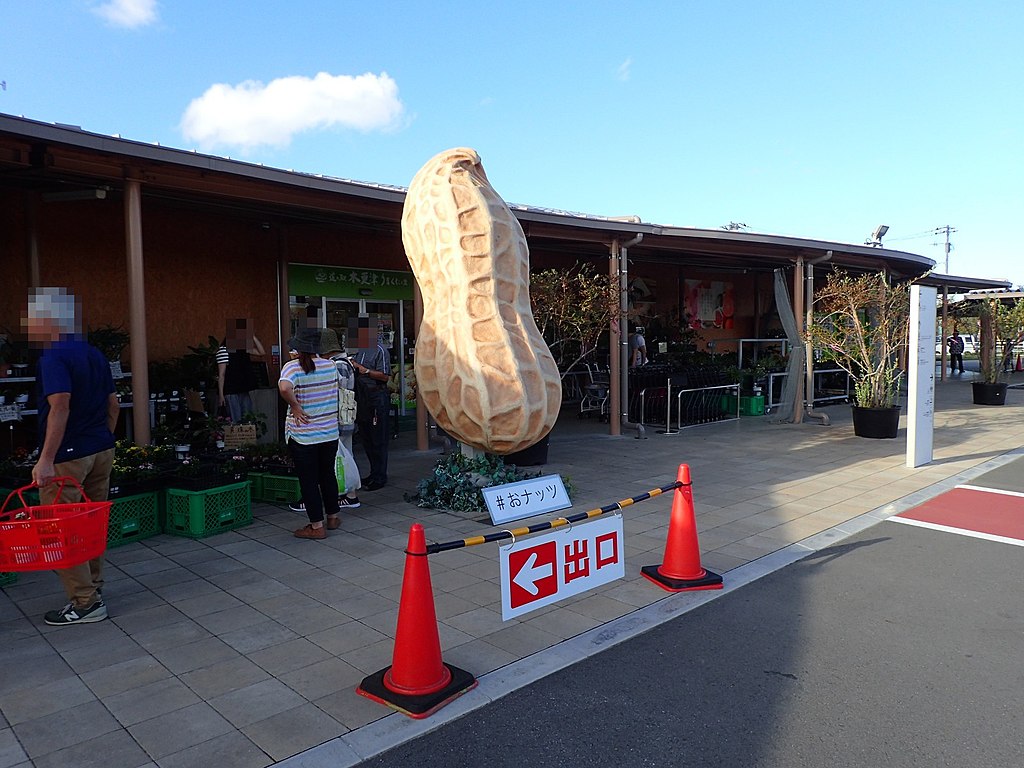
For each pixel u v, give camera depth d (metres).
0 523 3.78
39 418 4.27
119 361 8.43
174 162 6.59
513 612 3.82
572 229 10.95
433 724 3.25
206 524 5.97
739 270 19.67
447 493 6.92
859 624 4.40
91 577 4.32
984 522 6.67
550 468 9.00
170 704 3.38
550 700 3.49
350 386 6.89
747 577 5.19
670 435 11.91
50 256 8.80
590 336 9.85
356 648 3.97
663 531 6.29
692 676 3.74
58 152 6.22
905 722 3.30
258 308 11.04
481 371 6.52
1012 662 3.91
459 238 6.69
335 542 5.87
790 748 3.10
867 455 10.09
